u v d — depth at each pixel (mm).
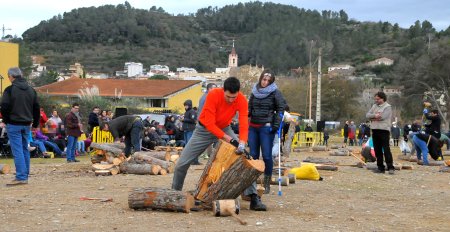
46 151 19203
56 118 20469
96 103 34812
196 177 12594
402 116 65875
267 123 9664
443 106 64875
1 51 39844
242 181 8039
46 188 10422
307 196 10141
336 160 19125
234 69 70812
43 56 140125
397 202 9836
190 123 16938
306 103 64500
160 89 56375
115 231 6758
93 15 155750
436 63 62094
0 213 7816
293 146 31375
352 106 70312
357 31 140125
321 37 133500
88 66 136250
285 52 126812
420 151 18625
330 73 77750
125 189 10398
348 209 8852
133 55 146000
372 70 114688
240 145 8047
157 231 6766
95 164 13234
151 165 12812
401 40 129500
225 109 8227
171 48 156000
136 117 15141
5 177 12133
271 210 8508
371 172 15078
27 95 10836
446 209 9117
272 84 9688
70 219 7445
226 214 7738
